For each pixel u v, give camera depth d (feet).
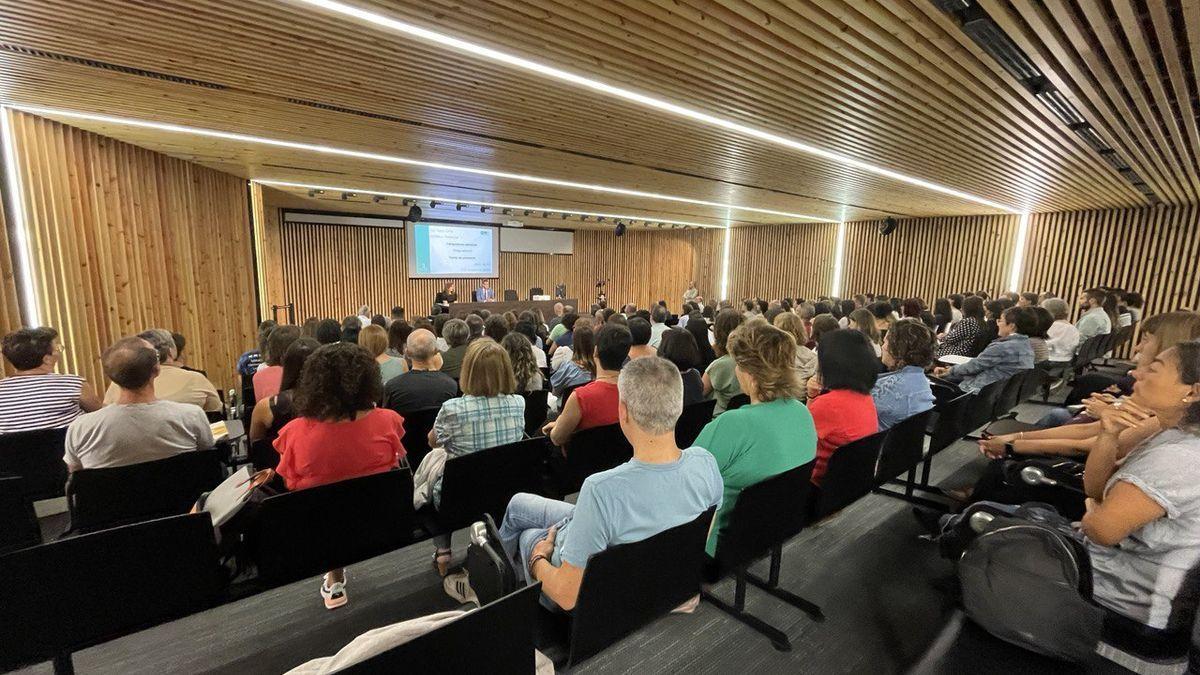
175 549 4.96
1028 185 23.40
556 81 12.01
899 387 9.01
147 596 4.92
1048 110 12.90
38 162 15.02
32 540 6.15
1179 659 4.83
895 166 20.29
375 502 6.02
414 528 6.82
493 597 4.76
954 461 13.11
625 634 4.83
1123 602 5.12
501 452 7.01
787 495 6.38
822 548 8.91
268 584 5.67
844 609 7.30
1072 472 7.51
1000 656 6.05
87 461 6.51
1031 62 10.22
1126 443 6.25
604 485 4.34
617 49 10.31
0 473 7.69
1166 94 12.14
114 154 17.75
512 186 28.02
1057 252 32.35
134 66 11.02
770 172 22.29
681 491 4.71
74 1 8.14
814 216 39.63
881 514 10.12
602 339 8.48
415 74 11.58
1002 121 14.10
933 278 37.63
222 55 10.43
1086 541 5.53
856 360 7.53
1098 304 22.22
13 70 11.19
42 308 15.15
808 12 8.86
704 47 10.19
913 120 14.44
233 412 14.87
